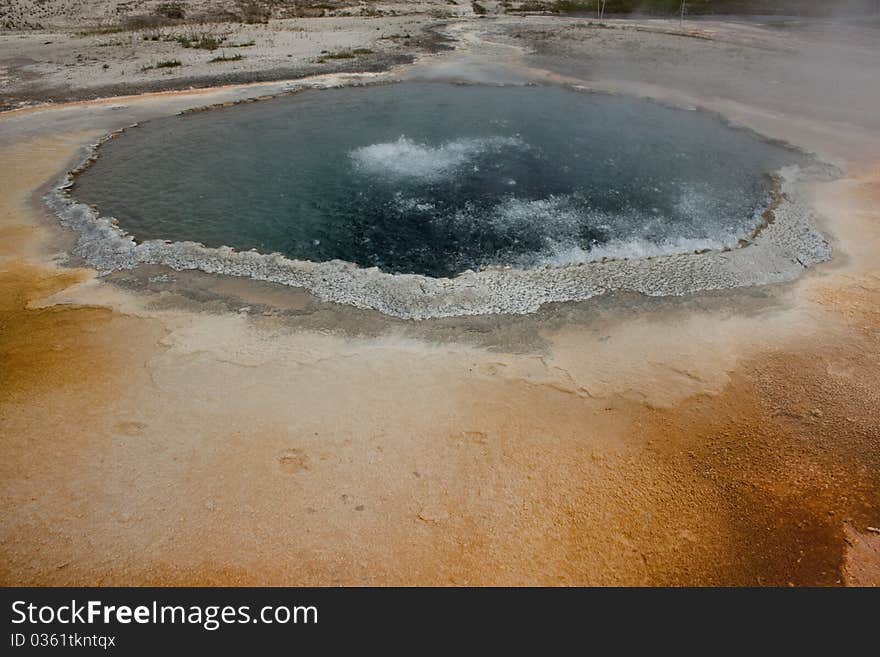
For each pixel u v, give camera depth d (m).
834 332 4.34
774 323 4.45
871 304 4.64
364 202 6.36
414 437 3.41
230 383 3.78
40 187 6.60
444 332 4.30
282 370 3.90
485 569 2.75
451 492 3.10
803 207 6.16
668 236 5.74
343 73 11.23
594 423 3.54
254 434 3.41
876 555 2.83
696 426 3.54
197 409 3.57
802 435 3.48
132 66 11.41
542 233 5.80
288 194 6.52
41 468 3.19
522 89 10.41
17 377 3.78
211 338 4.20
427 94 10.12
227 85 10.45
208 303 4.62
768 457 3.34
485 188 6.69
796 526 2.97
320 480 3.15
